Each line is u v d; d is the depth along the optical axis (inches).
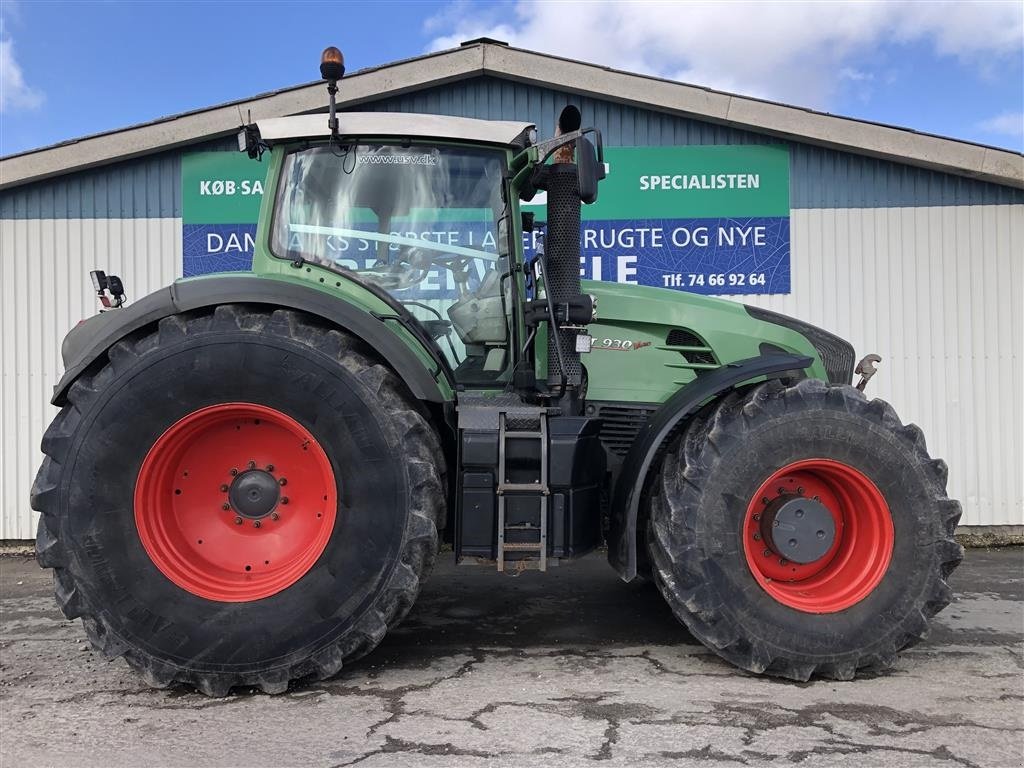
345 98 246.1
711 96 247.9
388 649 138.2
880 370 255.6
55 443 115.3
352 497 115.8
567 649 138.4
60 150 245.1
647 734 100.1
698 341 148.0
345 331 123.1
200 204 254.1
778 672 120.8
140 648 113.1
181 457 120.2
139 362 116.3
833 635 119.5
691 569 120.1
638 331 148.6
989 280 254.7
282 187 136.8
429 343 131.4
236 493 120.9
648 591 184.2
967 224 254.7
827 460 123.0
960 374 254.7
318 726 103.3
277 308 120.7
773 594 121.0
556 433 122.9
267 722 104.9
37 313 253.6
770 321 155.0
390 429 116.2
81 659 135.1
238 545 120.4
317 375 116.5
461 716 106.3
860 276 255.8
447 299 138.3
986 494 254.1
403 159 137.9
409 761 92.7
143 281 254.5
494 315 138.9
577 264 138.4
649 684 119.0
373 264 137.6
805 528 124.6
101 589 113.4
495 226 139.1
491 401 132.6
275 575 117.6
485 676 123.3
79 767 92.4
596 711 107.9
